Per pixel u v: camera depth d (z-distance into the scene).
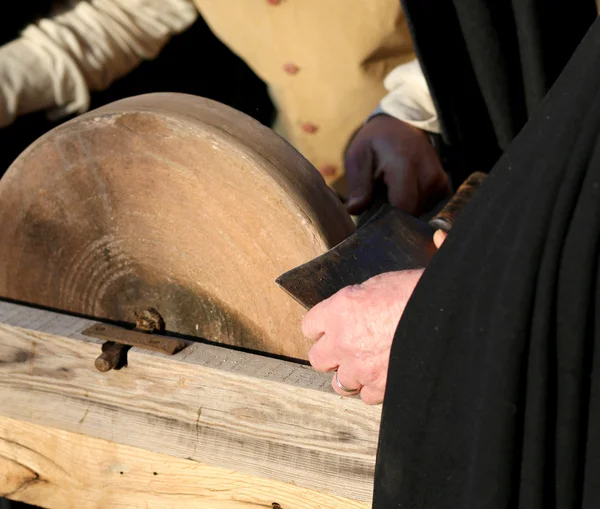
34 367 1.15
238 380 1.02
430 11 1.38
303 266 0.98
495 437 0.73
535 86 1.28
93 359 1.10
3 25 1.81
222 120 1.07
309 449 1.00
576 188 0.70
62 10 1.88
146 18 1.98
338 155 1.97
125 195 1.13
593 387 0.71
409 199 1.46
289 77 1.89
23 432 1.20
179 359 1.05
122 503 1.17
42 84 1.80
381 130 1.51
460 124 1.48
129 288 1.20
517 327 0.71
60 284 1.24
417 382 0.79
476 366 0.75
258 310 1.10
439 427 0.79
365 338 0.87
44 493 1.23
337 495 1.01
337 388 0.94
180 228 1.12
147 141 1.08
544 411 0.72
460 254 0.77
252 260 1.08
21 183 1.19
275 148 1.07
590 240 0.68
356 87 1.85
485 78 1.35
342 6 1.74
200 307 1.15
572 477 0.73
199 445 1.07
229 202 1.07
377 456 0.85
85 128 1.11
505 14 1.31
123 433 1.12
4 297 1.28
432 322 0.78
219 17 1.91
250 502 1.08
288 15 1.79
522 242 0.71
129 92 2.18
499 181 0.76
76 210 1.18
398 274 0.90
